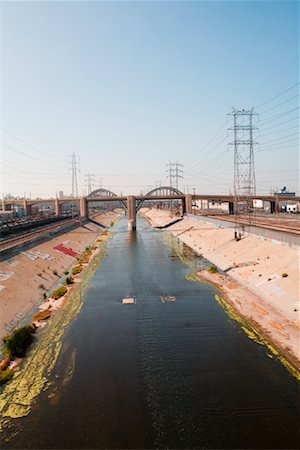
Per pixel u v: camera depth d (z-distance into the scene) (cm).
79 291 5038
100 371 2744
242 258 6244
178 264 6925
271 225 7769
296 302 3712
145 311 4122
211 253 7762
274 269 4881
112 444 1959
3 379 2609
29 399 2391
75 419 2177
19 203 19225
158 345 3192
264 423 2091
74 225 12775
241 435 2000
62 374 2706
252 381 2530
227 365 2772
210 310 4056
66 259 7488
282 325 3422
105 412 2238
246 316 3753
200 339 3275
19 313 3938
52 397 2408
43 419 2181
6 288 4322
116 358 2961
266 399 2317
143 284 5375
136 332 3503
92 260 7662
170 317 3894
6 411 2269
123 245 10094
